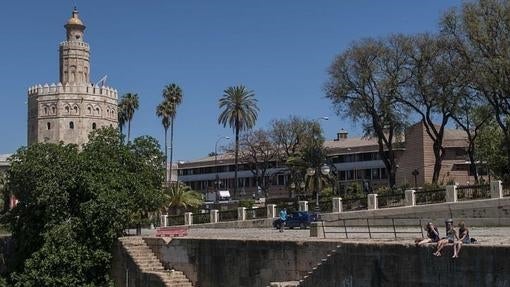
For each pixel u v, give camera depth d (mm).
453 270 19453
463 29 53125
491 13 51688
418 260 20500
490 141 71500
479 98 57812
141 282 33719
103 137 41062
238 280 29641
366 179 100062
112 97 105500
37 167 37531
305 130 98812
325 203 47406
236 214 52406
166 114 98750
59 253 35719
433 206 39938
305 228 43969
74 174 37719
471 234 29609
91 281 36375
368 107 63094
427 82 59875
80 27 106125
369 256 22031
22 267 38594
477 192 39594
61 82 105000
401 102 62000
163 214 62688
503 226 36125
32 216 38938
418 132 86188
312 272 23875
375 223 41188
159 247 35000
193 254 32562
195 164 131625
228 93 91875
